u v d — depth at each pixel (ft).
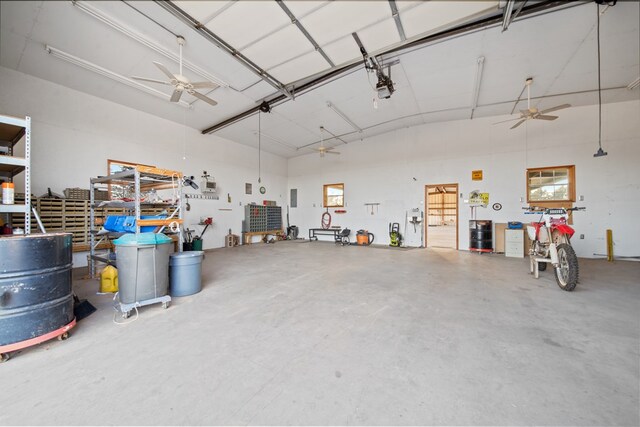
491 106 19.65
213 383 4.97
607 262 16.70
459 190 23.16
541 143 20.08
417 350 6.13
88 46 11.92
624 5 9.82
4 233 8.68
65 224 14.64
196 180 23.47
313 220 33.01
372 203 27.99
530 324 7.50
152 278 8.77
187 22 9.95
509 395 4.59
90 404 4.41
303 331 7.16
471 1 8.70
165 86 15.93
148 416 4.15
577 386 4.80
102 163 17.02
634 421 3.98
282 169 34.55
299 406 4.37
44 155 14.64
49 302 6.39
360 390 4.76
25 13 9.97
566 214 11.43
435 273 14.07
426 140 24.64
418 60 13.74
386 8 9.11
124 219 10.33
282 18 9.73
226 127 23.12
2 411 4.23
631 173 17.58
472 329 7.21
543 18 10.71
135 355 5.96
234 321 7.84
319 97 17.97
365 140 28.43
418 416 4.14
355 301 9.59
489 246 21.07
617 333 6.87
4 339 5.74
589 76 14.88
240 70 13.93
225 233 26.18
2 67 13.23
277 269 15.14
